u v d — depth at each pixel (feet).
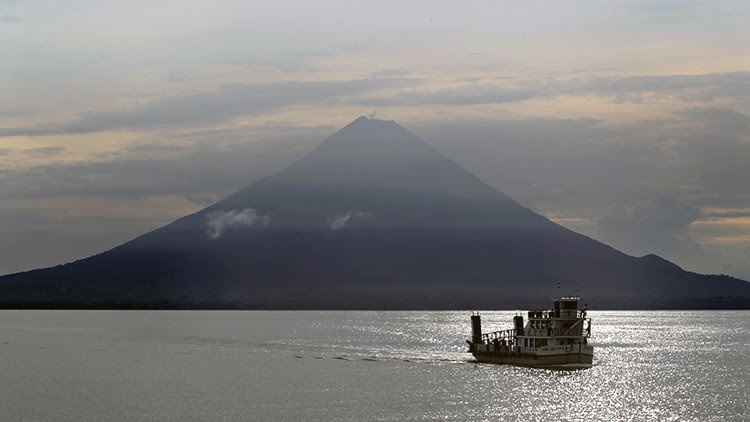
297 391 409.69
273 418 339.36
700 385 449.06
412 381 443.73
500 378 454.40
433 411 355.36
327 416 343.67
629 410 366.84
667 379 473.26
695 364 574.56
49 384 442.91
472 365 521.24
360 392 405.39
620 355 651.25
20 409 365.20
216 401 381.19
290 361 563.07
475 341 550.36
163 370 508.12
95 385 437.58
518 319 526.16
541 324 511.81
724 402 390.83
